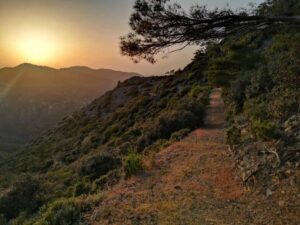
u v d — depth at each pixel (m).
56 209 9.11
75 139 45.94
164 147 15.26
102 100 62.62
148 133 20.14
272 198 7.59
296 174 7.78
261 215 7.07
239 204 7.82
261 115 12.65
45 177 23.94
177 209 8.02
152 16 5.27
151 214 7.91
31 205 14.73
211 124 18.22
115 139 30.64
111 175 12.67
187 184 9.57
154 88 51.62
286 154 8.48
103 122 46.97
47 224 8.15
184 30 5.34
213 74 21.47
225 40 5.89
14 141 185.75
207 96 26.38
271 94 13.88
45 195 15.66
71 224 8.02
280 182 7.95
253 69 19.73
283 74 13.23
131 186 10.23
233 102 18.77
